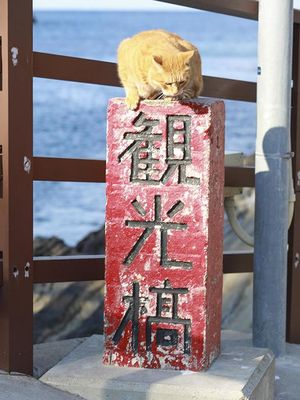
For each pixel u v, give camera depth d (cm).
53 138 1909
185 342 248
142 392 238
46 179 268
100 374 246
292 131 314
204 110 243
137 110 247
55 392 243
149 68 255
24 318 253
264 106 291
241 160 316
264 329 292
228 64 4312
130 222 250
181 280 247
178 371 248
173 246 247
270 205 291
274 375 267
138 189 248
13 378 246
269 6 289
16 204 249
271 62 289
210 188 245
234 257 315
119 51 270
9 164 246
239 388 237
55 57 267
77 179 274
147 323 250
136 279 250
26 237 252
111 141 249
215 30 5950
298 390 271
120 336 252
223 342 300
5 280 248
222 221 257
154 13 7025
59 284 482
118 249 250
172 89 254
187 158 245
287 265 314
